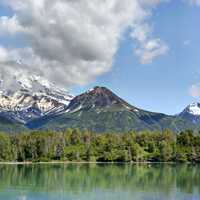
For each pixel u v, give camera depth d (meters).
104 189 160.38
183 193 151.00
